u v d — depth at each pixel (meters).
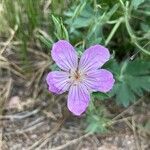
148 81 0.15
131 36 0.14
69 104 0.13
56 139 0.14
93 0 0.15
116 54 0.16
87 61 0.13
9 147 0.14
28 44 0.16
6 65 0.16
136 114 0.15
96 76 0.13
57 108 0.15
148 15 0.15
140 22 0.15
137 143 0.14
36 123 0.15
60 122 0.15
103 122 0.14
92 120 0.14
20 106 0.15
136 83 0.15
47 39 0.15
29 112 0.15
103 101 0.15
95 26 0.14
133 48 0.15
